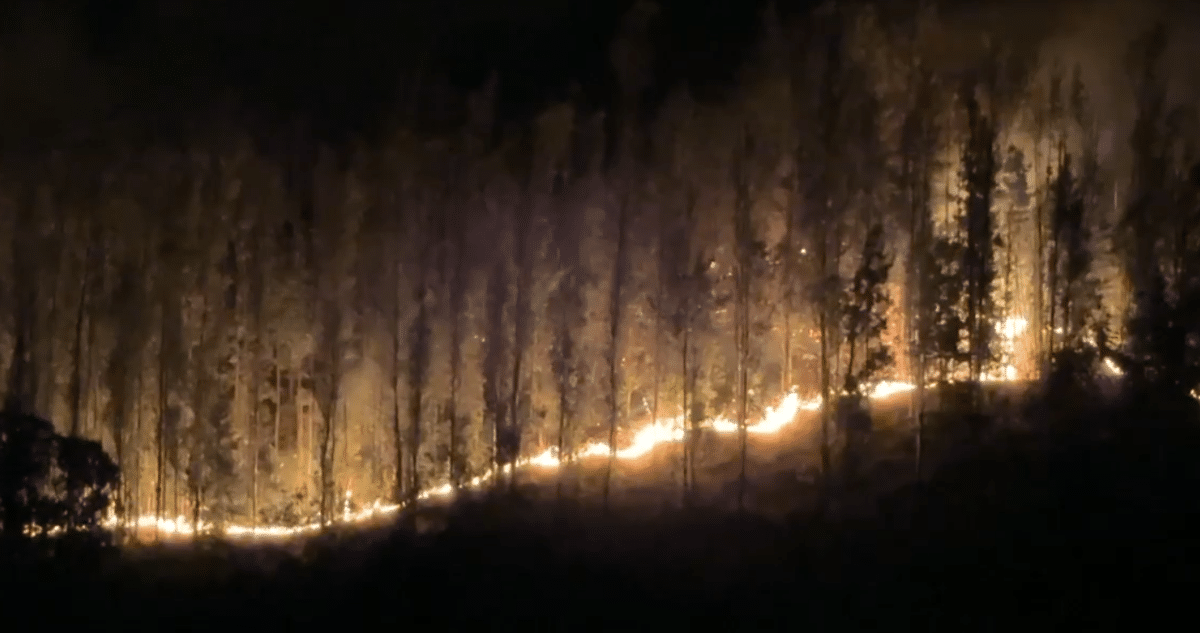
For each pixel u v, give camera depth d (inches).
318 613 603.5
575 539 647.1
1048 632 535.2
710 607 578.2
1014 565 578.9
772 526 635.5
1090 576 566.3
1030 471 641.0
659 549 628.7
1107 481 625.9
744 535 631.2
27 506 625.0
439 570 632.4
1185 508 602.2
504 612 590.6
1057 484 628.1
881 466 666.2
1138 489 618.5
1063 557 579.8
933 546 600.1
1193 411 660.7
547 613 586.2
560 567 623.2
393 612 599.5
